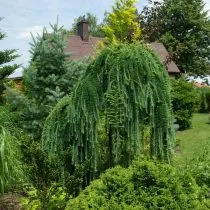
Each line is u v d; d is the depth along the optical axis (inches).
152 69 213.2
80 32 1299.2
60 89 336.2
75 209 168.4
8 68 719.7
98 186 172.6
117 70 210.1
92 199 167.8
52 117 221.6
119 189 169.6
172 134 220.7
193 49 1659.7
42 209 210.7
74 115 210.4
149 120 215.3
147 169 172.2
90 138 211.0
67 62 336.2
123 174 174.1
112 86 209.3
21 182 248.2
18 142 258.7
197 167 235.9
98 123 212.1
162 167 177.0
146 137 229.8
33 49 336.2
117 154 215.3
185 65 1685.5
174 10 1637.6
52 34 339.6
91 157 213.5
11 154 248.7
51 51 331.0
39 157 209.8
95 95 210.4
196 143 577.9
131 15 667.4
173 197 168.4
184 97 754.2
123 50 215.8
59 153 217.6
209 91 1200.8
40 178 211.6
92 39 1311.5
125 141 215.5
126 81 208.7
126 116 207.8
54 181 218.4
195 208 167.5
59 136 218.1
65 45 338.3
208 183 223.3
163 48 1352.1
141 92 209.3
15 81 614.2
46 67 335.3
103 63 215.9
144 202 166.4
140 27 746.2
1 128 266.8
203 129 769.6
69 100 222.5
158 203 166.1
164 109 214.4
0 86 684.7
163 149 217.9
